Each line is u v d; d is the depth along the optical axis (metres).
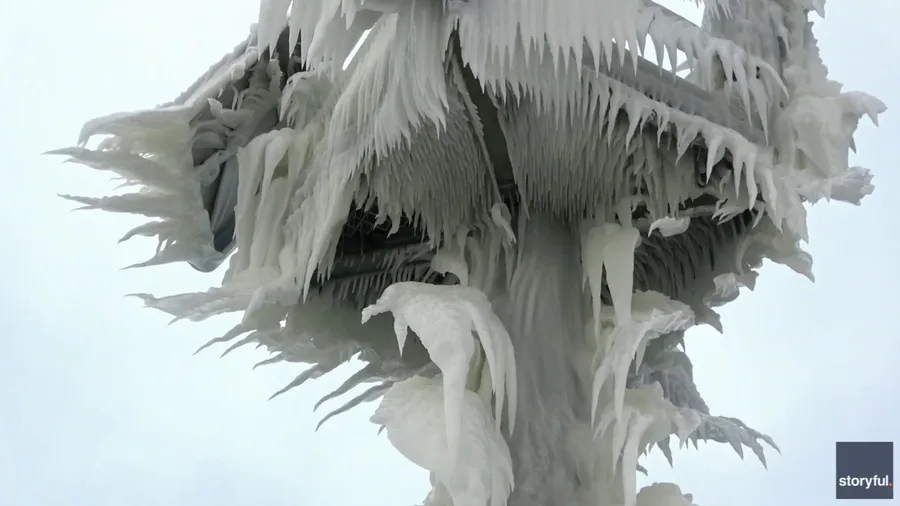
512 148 5.89
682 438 5.71
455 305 5.79
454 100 5.54
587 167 6.09
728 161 6.05
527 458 6.01
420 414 5.61
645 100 5.53
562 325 6.48
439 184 6.37
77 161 6.39
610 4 4.98
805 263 6.76
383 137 5.69
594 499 5.88
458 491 5.18
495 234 6.76
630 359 5.80
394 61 5.39
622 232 6.34
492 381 5.71
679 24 5.60
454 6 5.10
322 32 4.79
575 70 5.32
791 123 6.03
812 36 6.60
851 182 5.69
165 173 6.72
